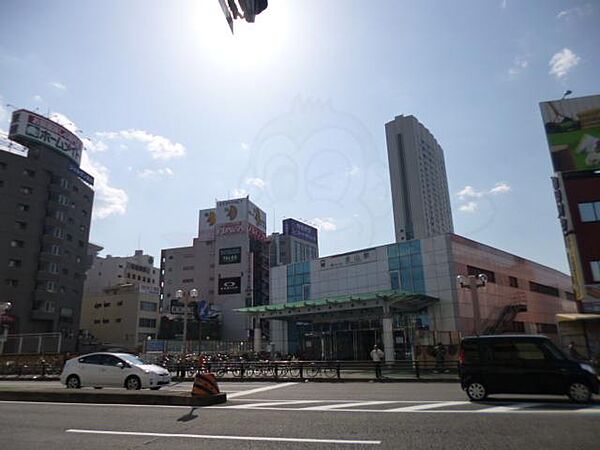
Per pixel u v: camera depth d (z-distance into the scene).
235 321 75.00
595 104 28.28
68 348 56.31
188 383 18.06
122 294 70.69
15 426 7.40
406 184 54.81
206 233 83.94
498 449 5.55
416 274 29.06
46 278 54.31
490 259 31.78
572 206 26.38
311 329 31.34
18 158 54.31
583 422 7.21
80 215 62.59
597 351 22.42
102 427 7.23
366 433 6.55
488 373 10.39
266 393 13.14
